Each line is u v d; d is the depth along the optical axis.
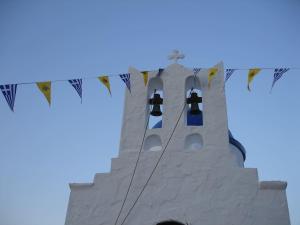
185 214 9.98
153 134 11.45
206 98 11.91
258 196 10.06
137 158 11.02
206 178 10.45
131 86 12.46
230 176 10.43
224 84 12.11
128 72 12.79
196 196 10.22
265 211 9.82
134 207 10.30
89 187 10.84
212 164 10.66
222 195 10.16
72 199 10.71
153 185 10.55
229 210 9.92
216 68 11.90
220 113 11.55
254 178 10.35
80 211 10.48
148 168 10.82
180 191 10.34
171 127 11.44
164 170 10.73
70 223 10.34
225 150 10.86
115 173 10.91
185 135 11.27
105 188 10.73
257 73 10.50
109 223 10.20
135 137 11.43
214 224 9.77
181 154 10.91
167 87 12.24
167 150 11.02
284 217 9.68
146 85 12.35
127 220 10.16
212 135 11.18
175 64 12.70
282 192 10.07
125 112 11.95
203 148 10.96
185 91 12.25
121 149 11.30
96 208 10.47
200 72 12.41
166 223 10.00
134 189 10.58
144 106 11.99
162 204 10.23
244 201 10.01
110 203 10.48
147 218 10.09
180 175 10.59
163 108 11.87
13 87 9.26
